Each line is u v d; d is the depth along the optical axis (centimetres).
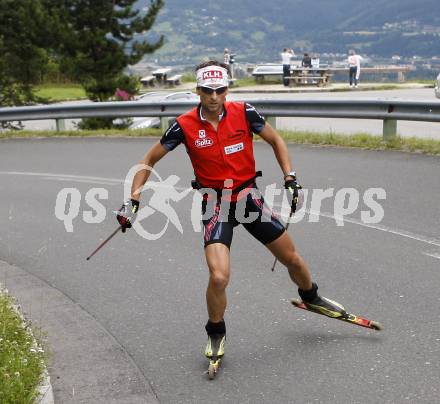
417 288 632
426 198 945
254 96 3186
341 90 3362
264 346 534
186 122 495
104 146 1543
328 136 1437
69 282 700
